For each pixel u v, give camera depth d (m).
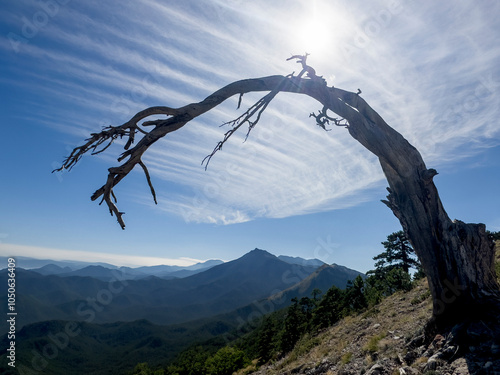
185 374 85.56
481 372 5.76
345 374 9.91
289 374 14.84
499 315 7.14
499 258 16.50
